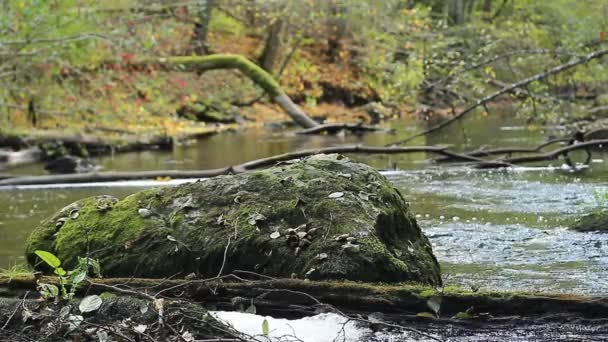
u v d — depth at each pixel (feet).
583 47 43.93
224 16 90.74
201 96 71.61
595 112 51.98
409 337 13.14
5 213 28.32
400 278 15.29
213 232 15.87
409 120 75.00
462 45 54.39
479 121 68.80
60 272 13.74
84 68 58.13
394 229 16.76
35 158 46.42
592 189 31.50
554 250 21.43
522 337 13.19
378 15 76.84
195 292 14.34
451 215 26.86
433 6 88.28
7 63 47.60
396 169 39.29
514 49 46.78
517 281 18.19
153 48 59.82
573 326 13.35
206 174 34.06
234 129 66.69
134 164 43.88
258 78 62.85
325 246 15.26
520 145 48.37
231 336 12.78
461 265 19.98
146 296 13.46
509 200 29.63
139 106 62.75
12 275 14.62
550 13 48.01
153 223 16.28
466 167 39.14
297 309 14.01
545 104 43.62
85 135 49.37
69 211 17.22
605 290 17.22
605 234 23.15
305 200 16.26
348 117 77.56
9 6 45.37
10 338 12.91
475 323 13.52
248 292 14.23
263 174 17.03
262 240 15.51
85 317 13.16
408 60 48.83
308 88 86.48
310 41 91.56
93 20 50.01
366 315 13.84
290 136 59.98
